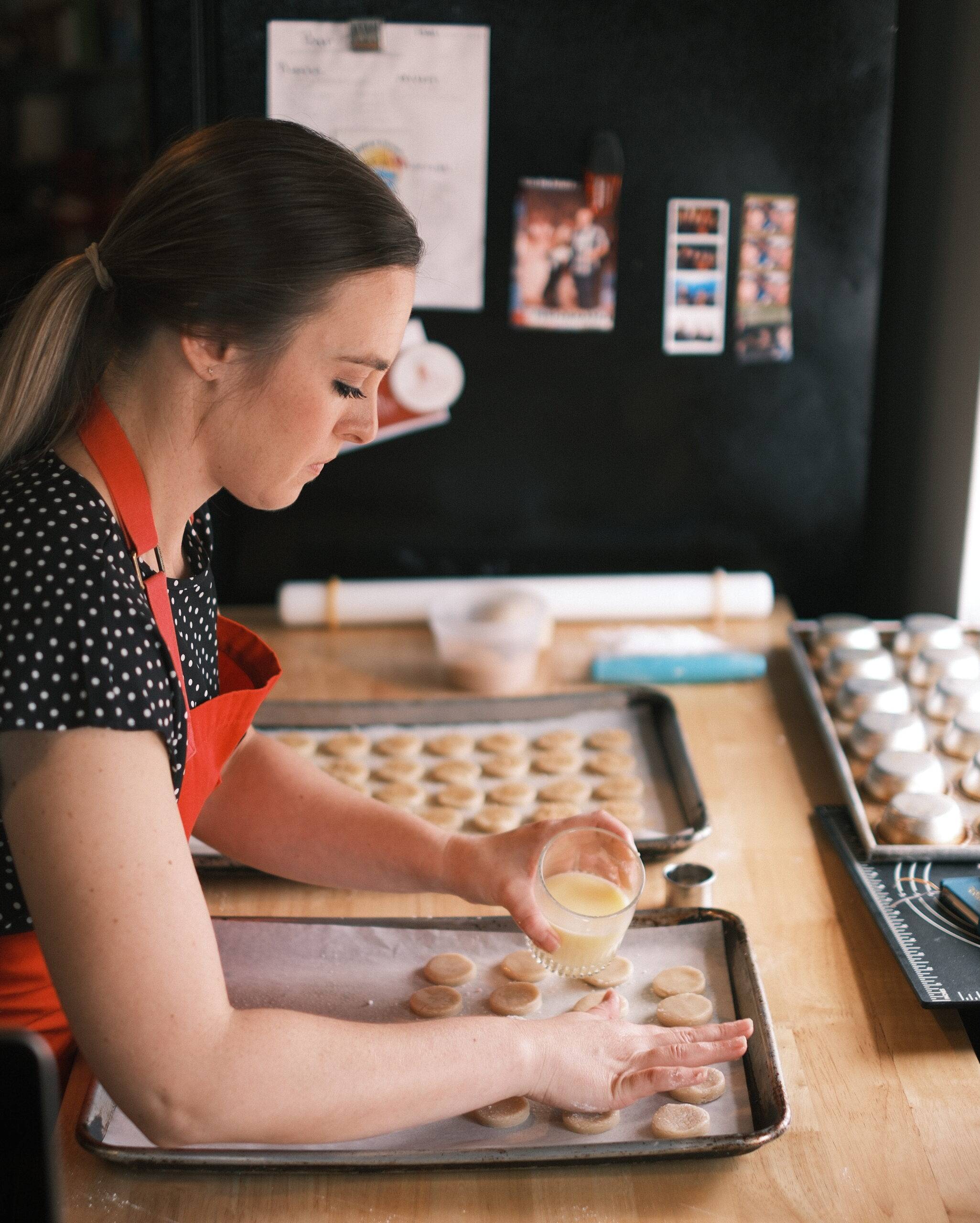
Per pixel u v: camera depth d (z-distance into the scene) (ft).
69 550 2.70
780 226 6.30
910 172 6.81
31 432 2.98
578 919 3.55
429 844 3.90
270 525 6.61
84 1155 3.18
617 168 6.15
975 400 6.00
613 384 6.48
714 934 3.98
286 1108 2.75
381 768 5.23
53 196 10.25
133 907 2.56
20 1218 1.83
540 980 3.83
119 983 2.55
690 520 6.73
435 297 6.31
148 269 2.75
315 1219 2.97
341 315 2.79
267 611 6.77
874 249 6.35
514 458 6.56
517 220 6.22
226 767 4.05
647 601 6.45
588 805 4.97
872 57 6.07
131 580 2.83
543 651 6.32
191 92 5.98
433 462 6.55
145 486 2.98
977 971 3.72
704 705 5.77
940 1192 3.03
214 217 2.68
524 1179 3.09
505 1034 3.16
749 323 6.41
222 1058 2.67
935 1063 3.50
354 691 5.89
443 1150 3.07
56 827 2.56
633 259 6.29
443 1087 2.97
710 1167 3.12
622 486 6.65
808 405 6.57
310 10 5.92
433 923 4.06
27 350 2.94
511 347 6.39
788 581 6.88
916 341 6.76
